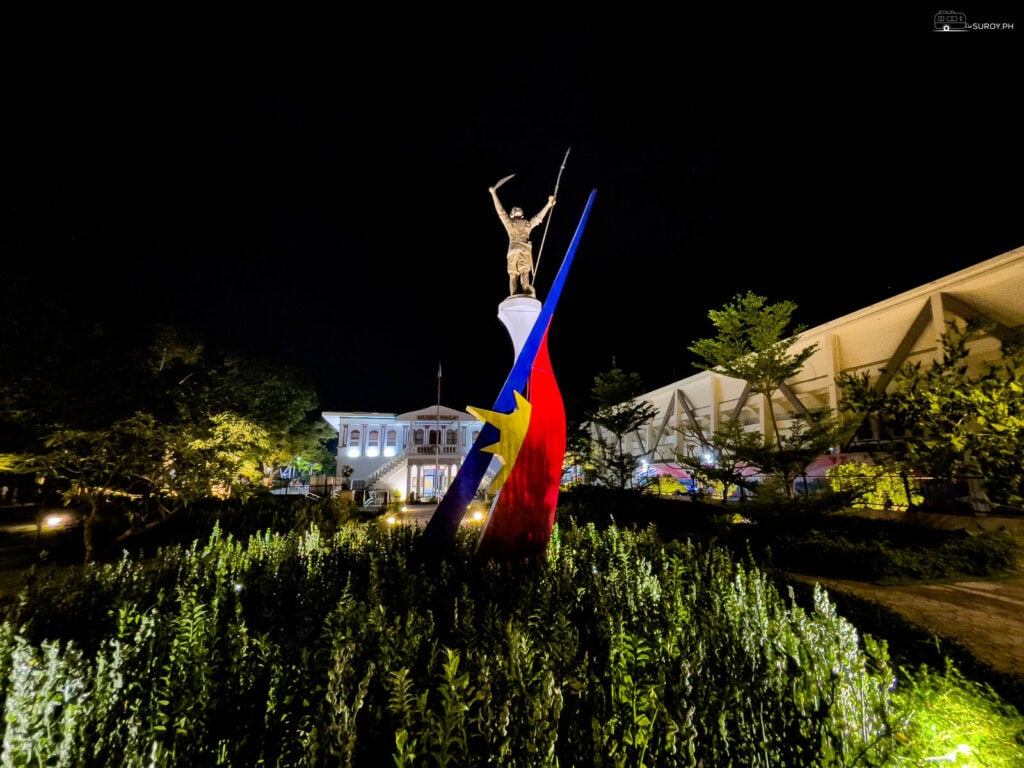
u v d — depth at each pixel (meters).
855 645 3.74
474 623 4.91
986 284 19.28
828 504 13.04
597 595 5.27
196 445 13.86
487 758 2.72
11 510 25.94
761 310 17.08
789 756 3.12
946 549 10.78
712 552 8.25
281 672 3.50
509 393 8.55
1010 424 8.90
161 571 7.01
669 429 42.28
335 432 49.31
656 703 2.98
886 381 22.53
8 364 12.70
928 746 3.74
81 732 2.87
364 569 7.17
